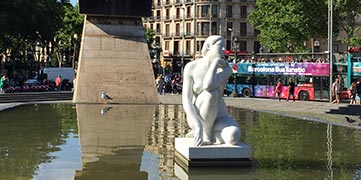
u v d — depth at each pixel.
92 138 11.91
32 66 61.62
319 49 72.25
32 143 11.07
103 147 10.47
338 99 31.38
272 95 38.59
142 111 20.50
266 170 8.09
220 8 82.00
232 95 41.19
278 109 25.44
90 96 25.88
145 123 15.63
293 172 7.95
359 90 30.27
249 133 13.53
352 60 34.28
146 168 8.15
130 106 23.48
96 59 26.69
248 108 25.00
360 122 17.56
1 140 11.50
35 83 42.31
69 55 75.62
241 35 82.94
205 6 81.88
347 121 17.61
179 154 8.84
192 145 8.24
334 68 34.97
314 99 35.50
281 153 9.96
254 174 7.73
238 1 82.56
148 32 83.50
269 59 40.34
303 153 10.02
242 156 8.26
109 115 18.38
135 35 27.81
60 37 66.75
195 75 8.46
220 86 8.45
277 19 48.84
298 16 47.84
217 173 7.77
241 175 7.65
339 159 9.30
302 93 36.25
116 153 9.70
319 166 8.54
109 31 27.50
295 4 48.03
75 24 66.00
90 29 27.30
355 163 8.88
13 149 10.22
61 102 26.44
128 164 8.52
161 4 89.12
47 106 23.22
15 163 8.61
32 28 47.50
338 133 13.85
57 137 12.06
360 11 49.50
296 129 14.79
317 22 49.31
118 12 27.28
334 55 35.53
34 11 46.16
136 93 26.41
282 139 12.29
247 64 40.62
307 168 8.33
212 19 81.88
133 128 14.16
